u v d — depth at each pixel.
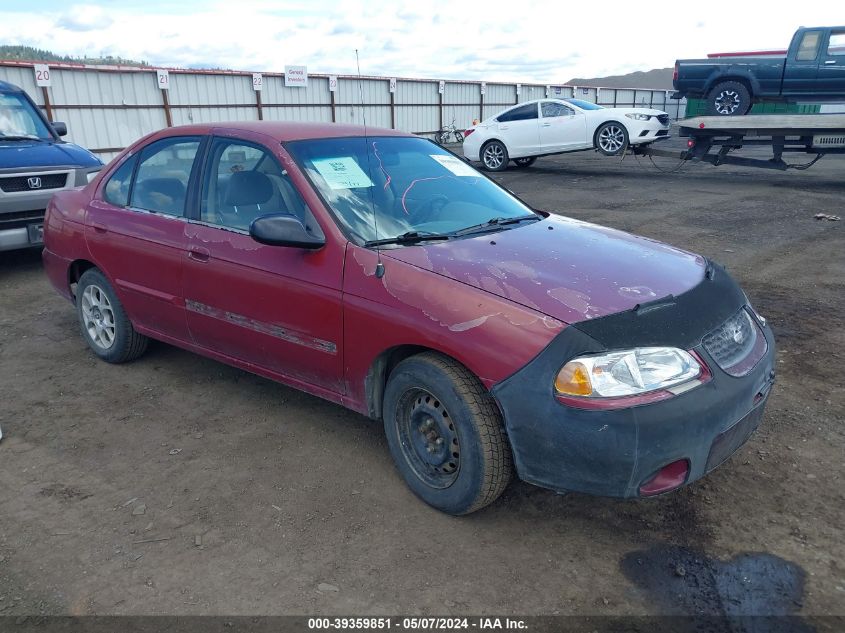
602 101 43.00
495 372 2.72
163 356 5.02
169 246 4.05
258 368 3.85
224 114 24.58
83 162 7.74
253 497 3.24
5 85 8.41
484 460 2.83
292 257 3.44
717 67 16.30
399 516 3.09
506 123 17.23
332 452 3.66
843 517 3.04
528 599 2.58
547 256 3.21
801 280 6.82
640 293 2.87
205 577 2.70
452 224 3.64
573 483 2.67
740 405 2.80
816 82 15.37
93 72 20.69
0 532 2.98
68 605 2.54
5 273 7.53
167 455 3.63
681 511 3.11
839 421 3.90
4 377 4.65
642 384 2.57
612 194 12.91
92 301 4.83
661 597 2.59
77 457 3.62
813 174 15.23
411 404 3.17
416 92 30.83
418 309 2.94
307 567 2.75
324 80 27.28
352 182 3.63
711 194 12.59
